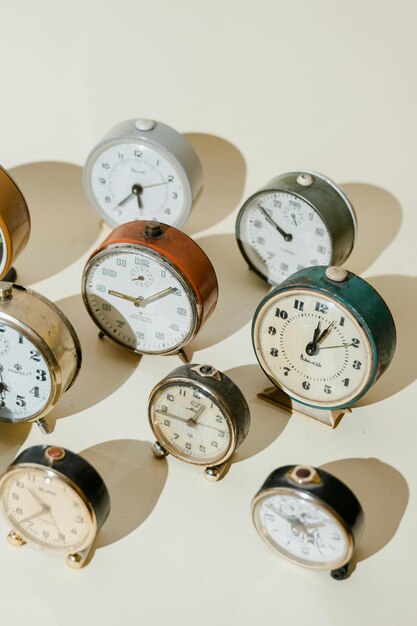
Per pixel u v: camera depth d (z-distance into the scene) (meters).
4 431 0.88
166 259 0.89
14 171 1.12
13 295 0.84
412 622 0.77
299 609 0.77
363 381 0.86
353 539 0.75
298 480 0.76
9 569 0.79
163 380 0.83
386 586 0.79
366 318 0.83
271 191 0.97
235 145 1.13
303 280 0.85
